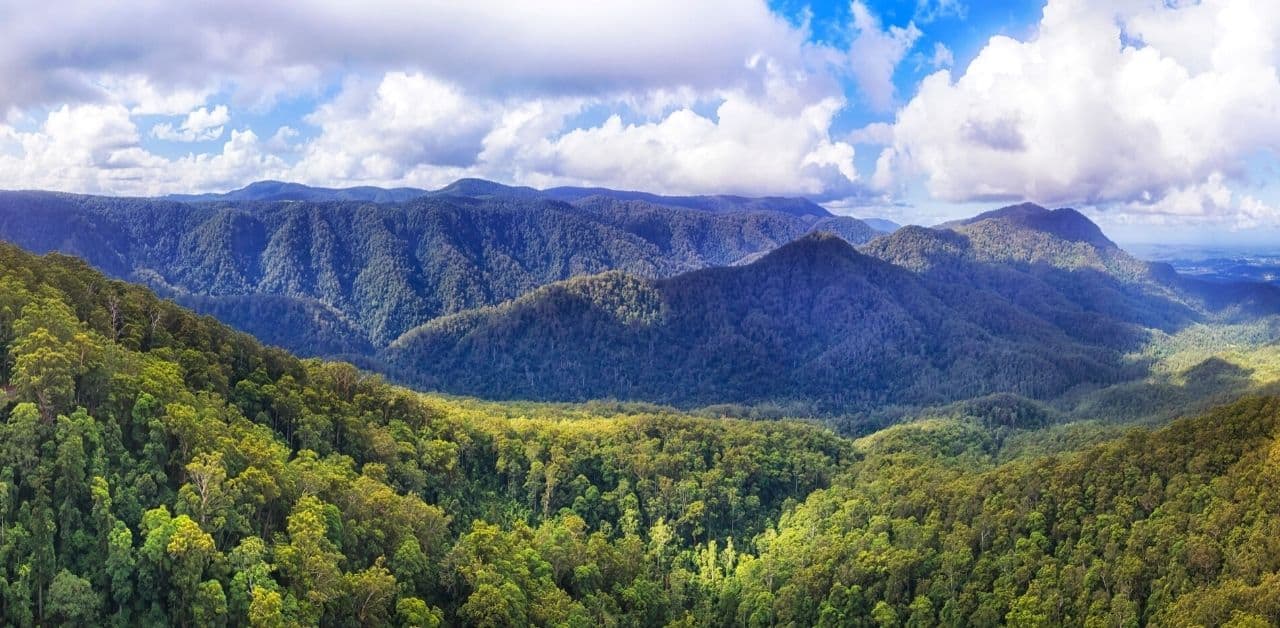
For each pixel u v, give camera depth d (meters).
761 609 138.75
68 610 76.62
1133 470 138.00
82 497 84.31
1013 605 121.69
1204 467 132.00
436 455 150.62
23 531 78.31
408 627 95.50
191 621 82.00
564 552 131.50
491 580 108.81
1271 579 102.06
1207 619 103.19
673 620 138.38
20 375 88.62
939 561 136.50
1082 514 134.50
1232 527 116.50
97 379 94.44
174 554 81.31
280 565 89.19
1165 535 120.69
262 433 117.75
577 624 112.69
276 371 144.88
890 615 128.50
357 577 96.00
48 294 115.00
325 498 107.62
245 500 93.94
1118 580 118.25
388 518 111.38
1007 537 135.62
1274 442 127.00
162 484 91.25
